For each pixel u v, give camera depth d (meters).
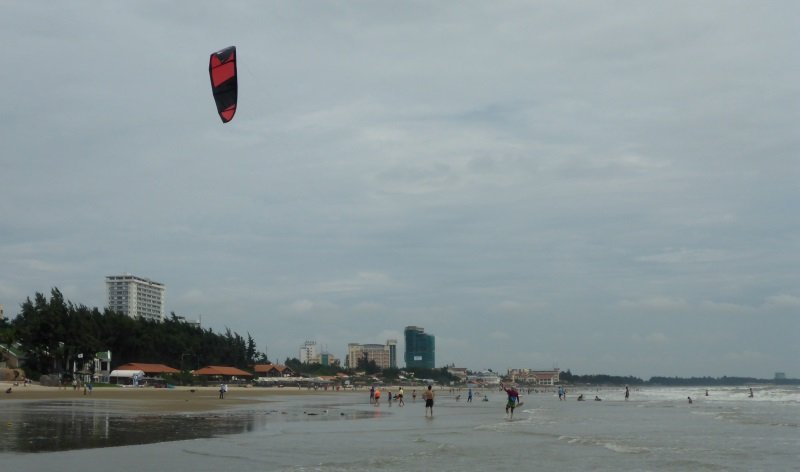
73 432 34.72
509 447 31.67
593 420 57.88
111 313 174.75
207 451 27.73
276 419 50.34
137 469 22.39
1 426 37.44
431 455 27.92
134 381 147.00
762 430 45.53
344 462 25.22
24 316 150.75
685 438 38.56
